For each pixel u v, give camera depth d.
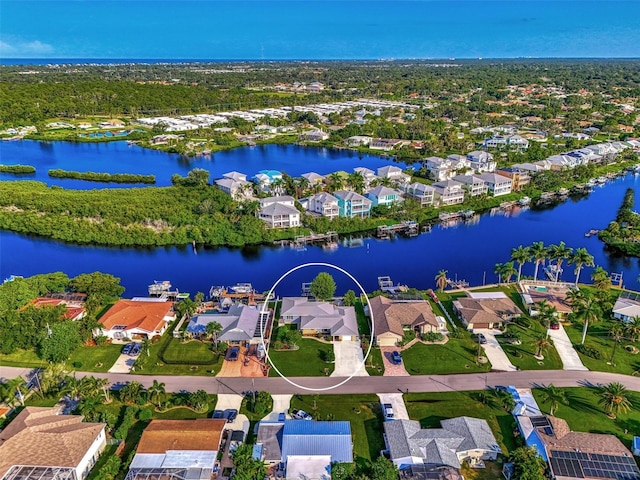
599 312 94.75
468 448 65.44
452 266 135.88
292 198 172.62
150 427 67.81
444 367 86.56
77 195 175.88
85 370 84.69
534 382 82.25
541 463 62.00
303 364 87.44
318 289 107.69
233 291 117.06
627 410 75.00
